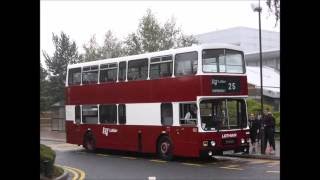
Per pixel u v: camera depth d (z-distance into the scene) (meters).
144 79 21.20
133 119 21.89
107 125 23.72
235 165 18.06
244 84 19.75
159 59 20.45
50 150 16.27
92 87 24.80
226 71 19.17
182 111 19.30
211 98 18.66
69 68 26.66
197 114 18.53
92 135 24.94
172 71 19.72
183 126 19.17
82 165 19.52
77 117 26.03
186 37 43.69
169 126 19.86
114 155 23.61
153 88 20.72
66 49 53.12
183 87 19.17
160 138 20.48
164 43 42.62
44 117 51.91
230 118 19.23
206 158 20.92
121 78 22.69
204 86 18.42
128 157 22.39
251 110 30.67
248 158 20.62
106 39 51.59
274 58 82.88
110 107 23.53
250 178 14.45
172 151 19.78
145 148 21.22
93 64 24.77
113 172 16.97
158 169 17.42
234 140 19.19
